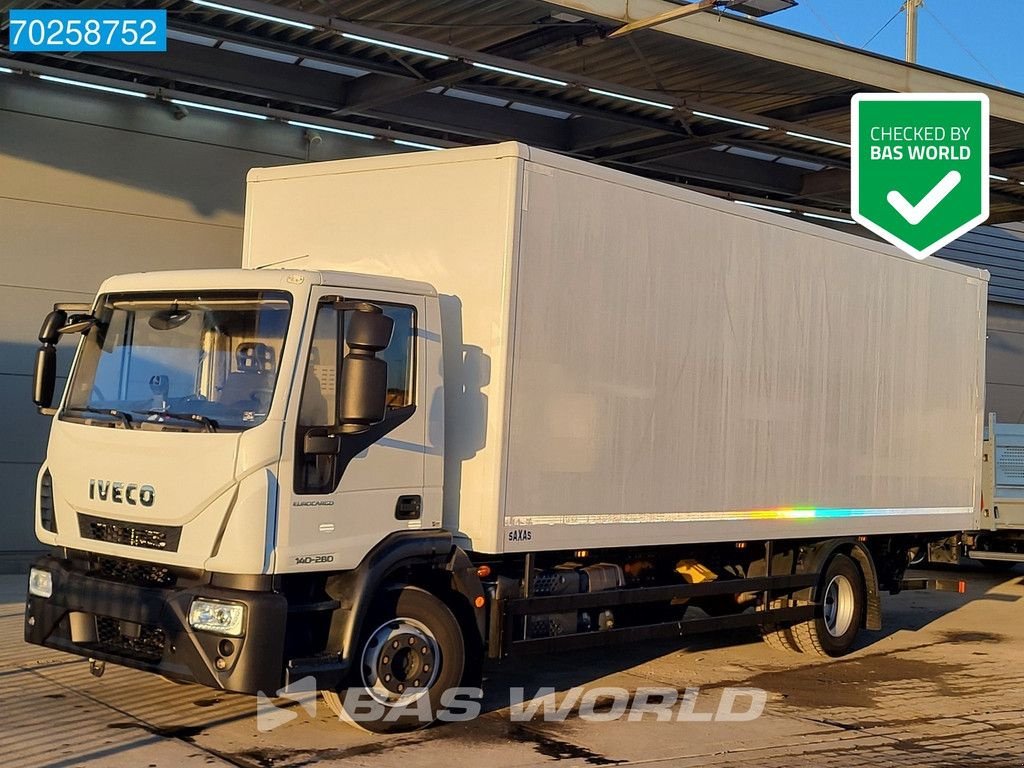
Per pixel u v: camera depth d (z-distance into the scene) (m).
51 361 7.35
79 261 13.65
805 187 19.56
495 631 7.52
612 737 7.52
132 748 6.69
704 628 9.25
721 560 9.79
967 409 12.13
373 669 7.02
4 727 7.02
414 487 7.09
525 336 7.42
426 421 7.15
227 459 6.38
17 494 13.33
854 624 10.80
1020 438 15.73
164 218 14.21
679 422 8.66
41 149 13.40
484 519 7.27
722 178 18.73
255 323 6.68
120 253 13.92
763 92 14.58
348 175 8.08
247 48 13.43
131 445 6.72
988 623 13.32
